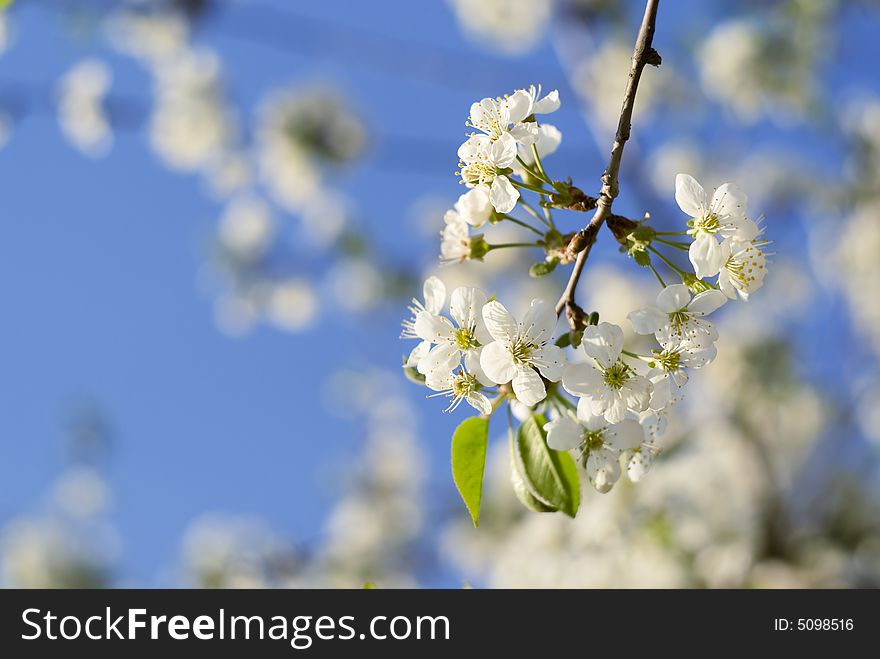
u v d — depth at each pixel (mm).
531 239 7695
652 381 2594
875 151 9633
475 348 2689
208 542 9289
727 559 6855
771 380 8180
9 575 10984
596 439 2717
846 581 7355
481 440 2797
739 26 9055
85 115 9367
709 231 2621
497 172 2672
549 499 2721
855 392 8641
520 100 2705
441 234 3088
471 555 9305
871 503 7922
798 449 8211
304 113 9750
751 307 8977
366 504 11016
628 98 2459
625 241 2646
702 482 7234
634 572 6664
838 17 8930
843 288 9719
